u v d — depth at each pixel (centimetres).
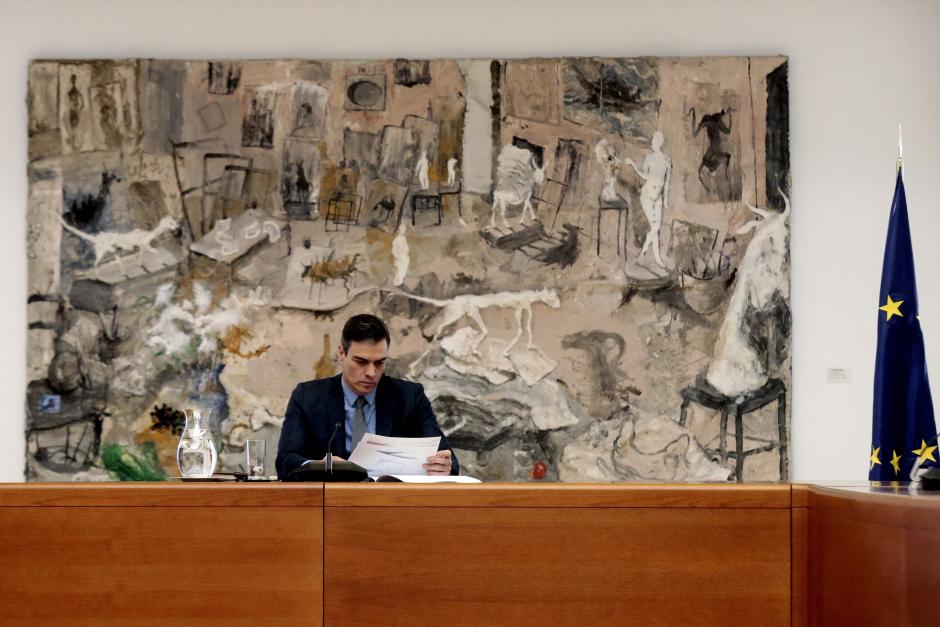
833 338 574
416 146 577
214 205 576
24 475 566
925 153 580
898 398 391
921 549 204
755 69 576
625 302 570
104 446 566
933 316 571
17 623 268
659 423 565
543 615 266
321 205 576
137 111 579
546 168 575
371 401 441
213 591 267
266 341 570
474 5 590
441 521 267
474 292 571
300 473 305
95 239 574
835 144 582
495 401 566
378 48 589
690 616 265
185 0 591
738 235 572
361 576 267
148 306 571
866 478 568
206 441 339
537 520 267
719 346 568
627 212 573
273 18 591
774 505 268
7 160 583
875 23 585
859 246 578
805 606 266
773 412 564
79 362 568
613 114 577
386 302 571
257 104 579
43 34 589
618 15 588
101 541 269
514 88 577
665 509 267
